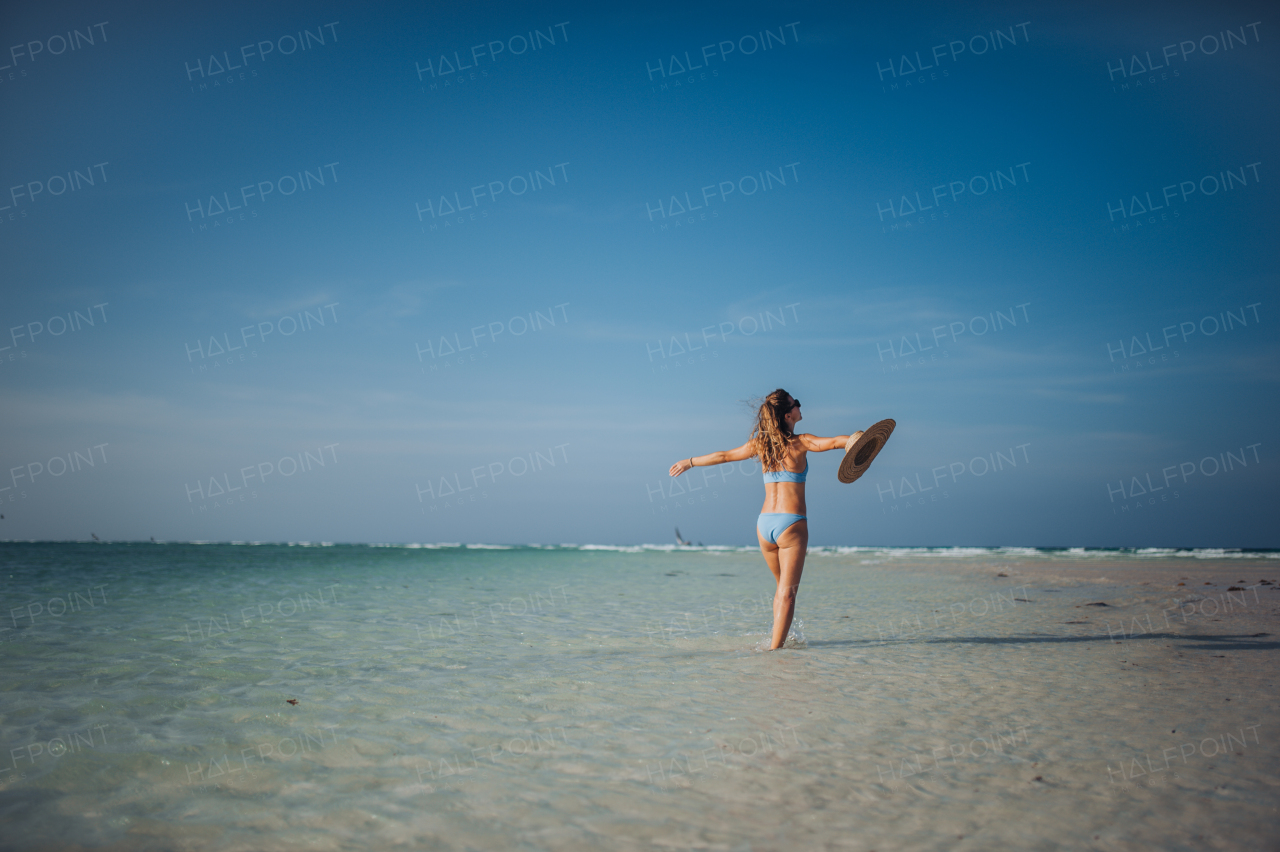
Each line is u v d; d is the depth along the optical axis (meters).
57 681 4.71
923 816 2.71
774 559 6.76
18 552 21.27
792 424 6.57
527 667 5.51
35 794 2.84
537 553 41.06
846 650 6.40
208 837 2.49
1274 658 6.03
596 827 2.60
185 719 3.93
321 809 2.75
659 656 6.04
